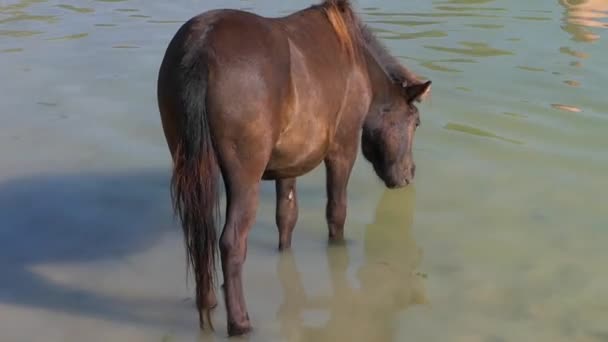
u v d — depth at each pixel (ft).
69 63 36.70
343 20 18.94
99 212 23.08
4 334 16.92
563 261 20.44
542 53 37.47
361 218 23.25
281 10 44.68
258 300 18.76
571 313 18.03
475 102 31.55
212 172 15.17
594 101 31.50
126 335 17.10
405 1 48.67
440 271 20.16
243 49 15.12
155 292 18.97
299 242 21.71
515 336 17.11
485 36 40.40
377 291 19.27
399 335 17.29
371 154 22.35
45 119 30.01
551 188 24.64
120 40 40.55
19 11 47.57
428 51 37.70
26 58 37.47
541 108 30.91
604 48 38.24
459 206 23.71
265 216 23.25
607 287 19.15
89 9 48.06
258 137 15.29
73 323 17.49
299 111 16.47
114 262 20.34
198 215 15.17
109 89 33.24
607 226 22.26
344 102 18.74
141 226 22.35
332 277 19.95
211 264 15.67
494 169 26.04
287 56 16.11
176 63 15.24
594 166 26.11
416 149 27.63
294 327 17.65
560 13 45.47
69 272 19.77
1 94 32.45
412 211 23.54
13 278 19.34
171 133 15.94
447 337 17.15
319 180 26.21
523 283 19.40
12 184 24.68
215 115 14.97
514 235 21.89
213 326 17.43
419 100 21.38
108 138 28.43
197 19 15.65
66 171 25.76
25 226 22.08
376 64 20.52
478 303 18.57
